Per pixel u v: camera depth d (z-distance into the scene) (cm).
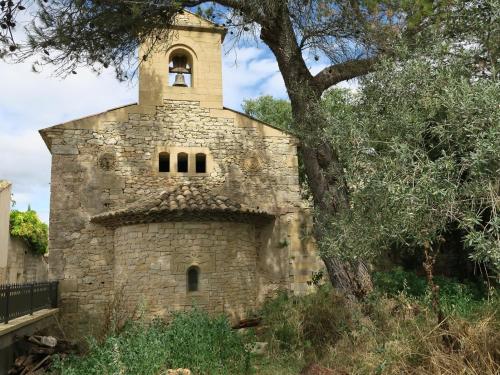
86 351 898
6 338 772
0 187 1855
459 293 838
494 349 473
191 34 1419
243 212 1194
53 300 1148
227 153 1379
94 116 1299
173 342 769
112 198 1266
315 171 830
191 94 1386
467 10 587
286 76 874
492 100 414
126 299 1138
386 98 561
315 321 839
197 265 1145
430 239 473
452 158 459
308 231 1369
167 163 1408
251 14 787
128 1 764
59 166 1252
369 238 543
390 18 737
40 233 2219
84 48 833
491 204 418
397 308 689
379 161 511
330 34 813
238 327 1125
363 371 552
